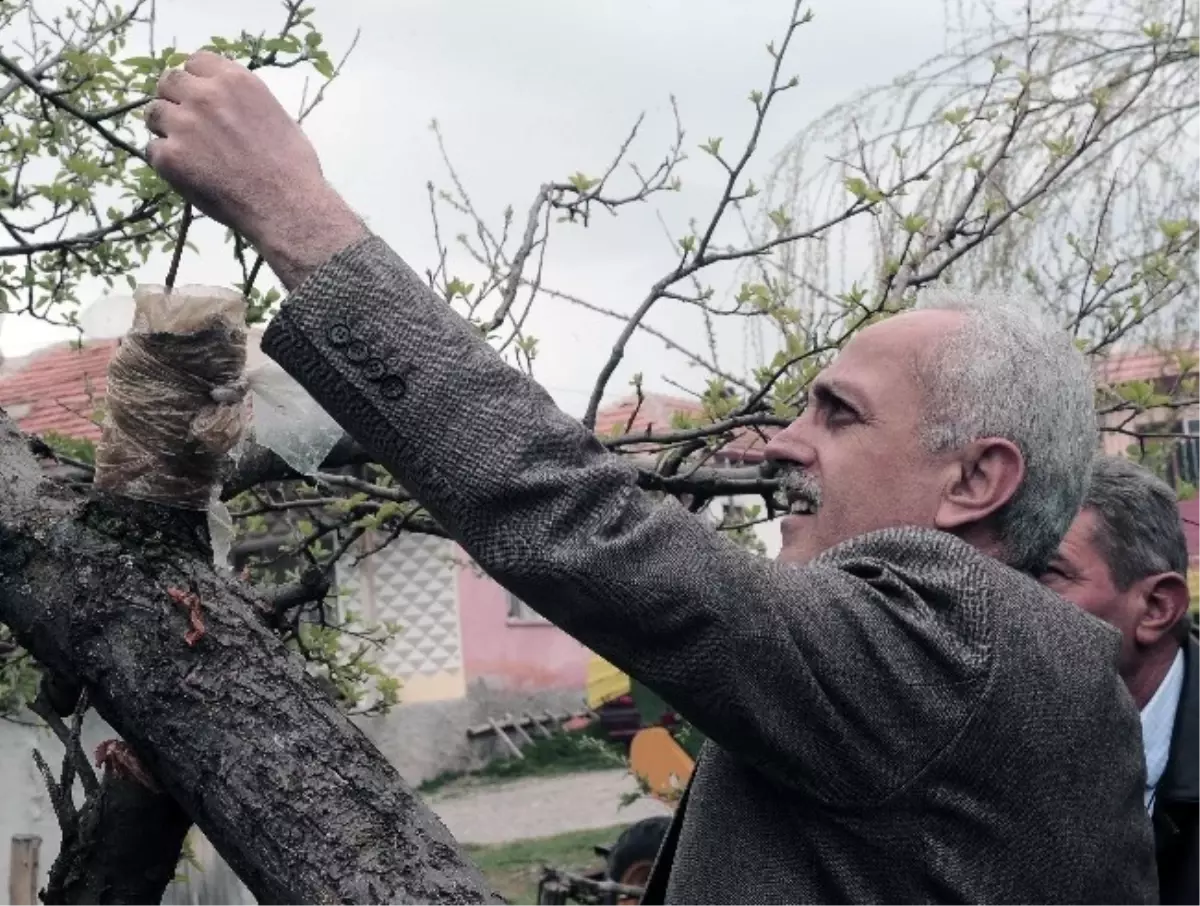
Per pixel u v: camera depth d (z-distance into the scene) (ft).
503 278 9.88
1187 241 10.68
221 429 4.17
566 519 3.75
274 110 3.95
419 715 47.55
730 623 3.81
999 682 4.03
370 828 3.99
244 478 7.61
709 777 4.49
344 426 3.88
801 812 4.13
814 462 4.70
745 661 3.83
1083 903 4.25
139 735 4.13
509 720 48.91
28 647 4.32
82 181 10.53
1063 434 4.51
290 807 3.98
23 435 4.74
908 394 4.52
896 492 4.50
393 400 3.77
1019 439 4.44
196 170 3.85
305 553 10.52
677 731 23.86
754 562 3.99
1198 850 7.54
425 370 3.78
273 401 4.39
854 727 3.97
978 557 4.27
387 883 3.91
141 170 8.86
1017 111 10.90
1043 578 8.13
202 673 4.10
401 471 3.85
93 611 4.14
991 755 4.02
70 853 4.70
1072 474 4.55
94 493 4.31
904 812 4.01
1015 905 4.07
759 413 9.45
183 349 4.09
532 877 34.68
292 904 3.93
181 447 4.18
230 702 4.08
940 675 4.01
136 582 4.18
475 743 48.06
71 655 4.17
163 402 4.14
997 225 10.09
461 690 48.21
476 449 3.75
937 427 4.46
